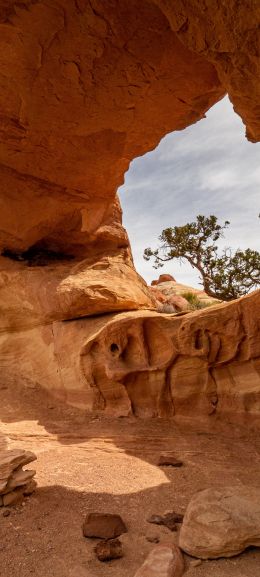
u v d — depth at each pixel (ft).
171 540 14.05
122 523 14.94
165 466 21.76
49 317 39.11
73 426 29.94
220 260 87.76
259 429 25.02
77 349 35.83
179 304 64.44
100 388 32.40
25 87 23.76
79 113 25.73
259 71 15.24
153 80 23.22
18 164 32.07
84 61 21.93
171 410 29.12
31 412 33.76
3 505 16.51
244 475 19.97
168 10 15.75
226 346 26.50
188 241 92.07
